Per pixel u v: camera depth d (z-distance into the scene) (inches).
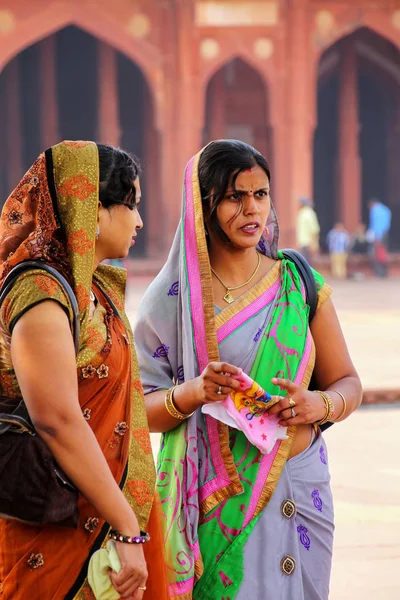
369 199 1695.4
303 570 146.7
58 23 1203.9
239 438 144.9
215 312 147.1
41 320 110.2
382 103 1656.0
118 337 123.7
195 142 1232.8
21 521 114.0
